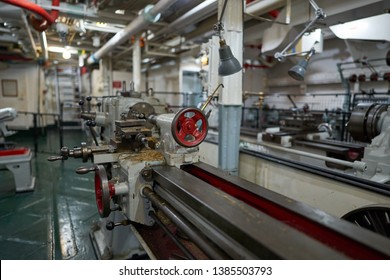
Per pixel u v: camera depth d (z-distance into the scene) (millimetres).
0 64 6230
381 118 1975
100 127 2721
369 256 716
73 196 3213
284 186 2447
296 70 2160
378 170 1897
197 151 1539
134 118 1866
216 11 2982
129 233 1865
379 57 4359
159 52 5230
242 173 2922
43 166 4414
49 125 8023
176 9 3291
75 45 5121
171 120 1476
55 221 2598
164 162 1500
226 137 2393
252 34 3732
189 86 7633
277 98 6730
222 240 879
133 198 1399
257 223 799
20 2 2113
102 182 1339
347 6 2219
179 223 1087
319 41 3084
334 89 5379
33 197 3164
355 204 1894
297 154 2615
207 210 919
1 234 2348
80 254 2074
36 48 4719
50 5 2691
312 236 837
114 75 6453
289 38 2832
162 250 1303
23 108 6949
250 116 6285
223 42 1877
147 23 2820
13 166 3229
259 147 2973
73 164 4551
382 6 2139
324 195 2104
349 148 2633
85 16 3039
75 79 8156
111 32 3904
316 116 3635
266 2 2664
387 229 1397
